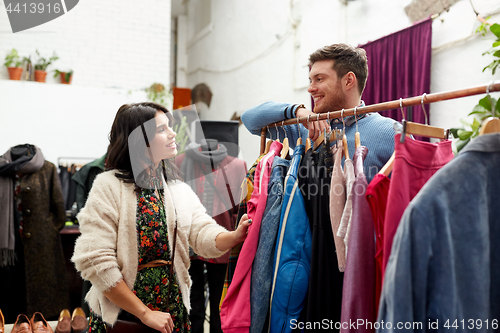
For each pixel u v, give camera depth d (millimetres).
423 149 1016
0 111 4492
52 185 2965
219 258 2105
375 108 1139
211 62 7781
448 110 3242
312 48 4887
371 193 1023
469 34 3053
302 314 1219
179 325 1379
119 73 5672
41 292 2820
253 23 6297
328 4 4605
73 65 5430
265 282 1273
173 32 9211
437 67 3365
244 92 6582
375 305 1062
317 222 1200
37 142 4621
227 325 1288
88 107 4871
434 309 848
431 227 848
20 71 4980
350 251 1044
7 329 2568
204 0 8125
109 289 1188
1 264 2650
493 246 918
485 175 899
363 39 4113
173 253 1357
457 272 862
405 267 833
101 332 1301
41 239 2836
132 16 5770
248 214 1388
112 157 1330
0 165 2680
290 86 5340
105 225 1232
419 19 3486
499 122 926
